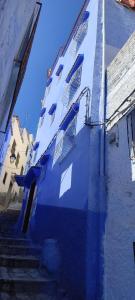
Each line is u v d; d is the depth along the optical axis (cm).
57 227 569
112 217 414
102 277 365
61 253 499
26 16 415
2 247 566
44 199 766
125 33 732
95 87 588
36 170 953
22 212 1070
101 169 461
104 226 405
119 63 545
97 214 425
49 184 758
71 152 620
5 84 391
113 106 514
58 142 779
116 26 733
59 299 407
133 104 426
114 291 358
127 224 415
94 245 397
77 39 903
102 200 429
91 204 433
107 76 588
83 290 369
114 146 477
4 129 752
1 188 2091
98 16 751
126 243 398
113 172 455
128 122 496
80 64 788
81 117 604
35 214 827
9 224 1194
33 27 614
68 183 577
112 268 374
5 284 407
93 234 407
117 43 685
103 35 685
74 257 434
